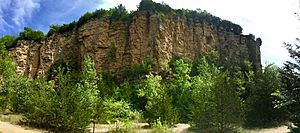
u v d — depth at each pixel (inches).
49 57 2637.8
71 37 2657.5
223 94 729.6
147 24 2404.0
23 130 690.8
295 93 585.6
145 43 2324.1
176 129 923.4
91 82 1508.4
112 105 975.6
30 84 1278.3
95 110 857.5
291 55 605.9
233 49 2711.6
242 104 751.7
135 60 2266.2
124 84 1838.1
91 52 2427.4
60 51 2642.7
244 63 2455.7
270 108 987.9
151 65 2170.3
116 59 2319.1
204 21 2667.3
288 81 595.2
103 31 2468.0
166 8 2527.1
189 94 1480.1
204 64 1895.9
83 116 808.3
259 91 1019.9
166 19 2432.3
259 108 997.8
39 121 837.8
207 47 2559.1
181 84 1651.1
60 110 809.5
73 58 2571.4
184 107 1446.9
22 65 2669.8
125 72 2199.8
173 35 2422.5
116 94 1654.8
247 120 964.0
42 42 2773.1
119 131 853.2
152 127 902.4
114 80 2186.3
